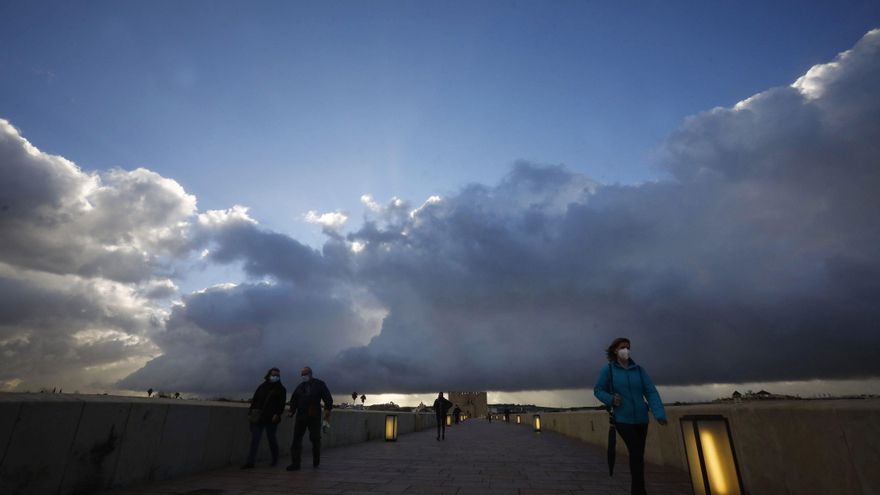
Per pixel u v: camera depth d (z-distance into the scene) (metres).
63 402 4.94
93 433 5.27
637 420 4.88
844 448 3.64
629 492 5.86
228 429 8.01
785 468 4.41
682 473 7.32
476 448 12.76
